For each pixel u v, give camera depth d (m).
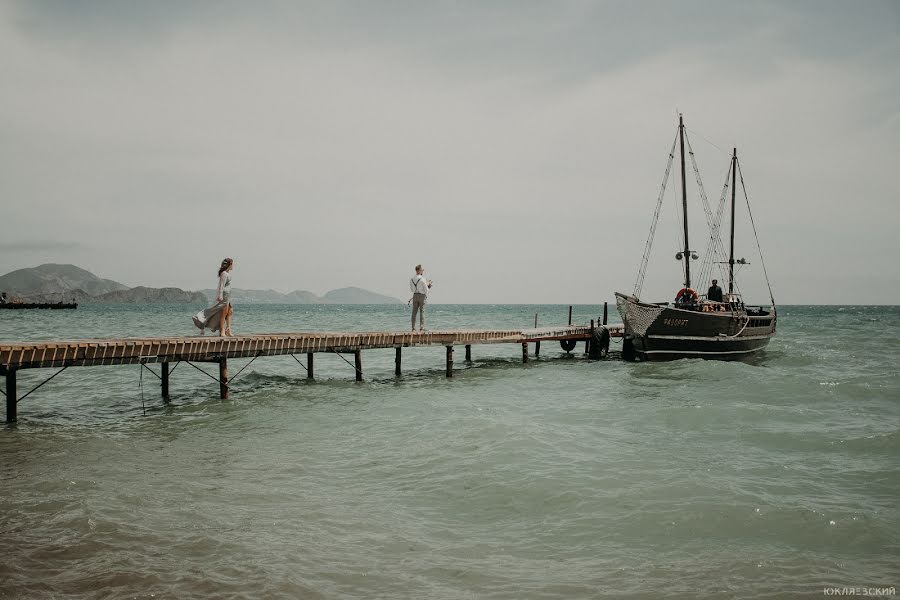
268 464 11.23
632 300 29.05
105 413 17.00
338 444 12.77
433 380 24.23
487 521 8.45
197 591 6.22
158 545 7.38
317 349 20.81
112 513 8.42
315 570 6.82
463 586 6.52
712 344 28.45
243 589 6.29
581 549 7.53
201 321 18.58
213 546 7.39
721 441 13.04
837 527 8.09
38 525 7.93
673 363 27.06
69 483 9.77
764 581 6.66
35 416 16.53
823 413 16.12
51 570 6.63
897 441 12.52
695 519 8.41
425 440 12.94
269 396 19.66
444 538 7.86
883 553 7.41
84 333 47.59
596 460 11.34
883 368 28.05
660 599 6.25
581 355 35.84
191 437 13.59
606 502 9.09
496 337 27.64
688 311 27.42
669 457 11.62
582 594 6.36
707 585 6.57
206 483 9.98
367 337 22.27
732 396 19.17
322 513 8.67
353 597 6.21
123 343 16.19
